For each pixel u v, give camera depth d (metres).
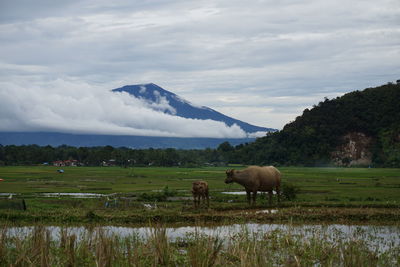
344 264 12.80
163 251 13.20
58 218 23.02
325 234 18.83
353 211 24.94
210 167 179.00
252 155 191.50
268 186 29.41
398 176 92.94
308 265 13.66
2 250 12.91
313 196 39.09
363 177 87.62
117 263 12.52
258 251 12.94
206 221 23.06
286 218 23.36
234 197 37.47
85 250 14.23
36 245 12.93
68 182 70.50
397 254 15.48
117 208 29.36
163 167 181.00
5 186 59.38
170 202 35.31
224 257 13.78
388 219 23.77
